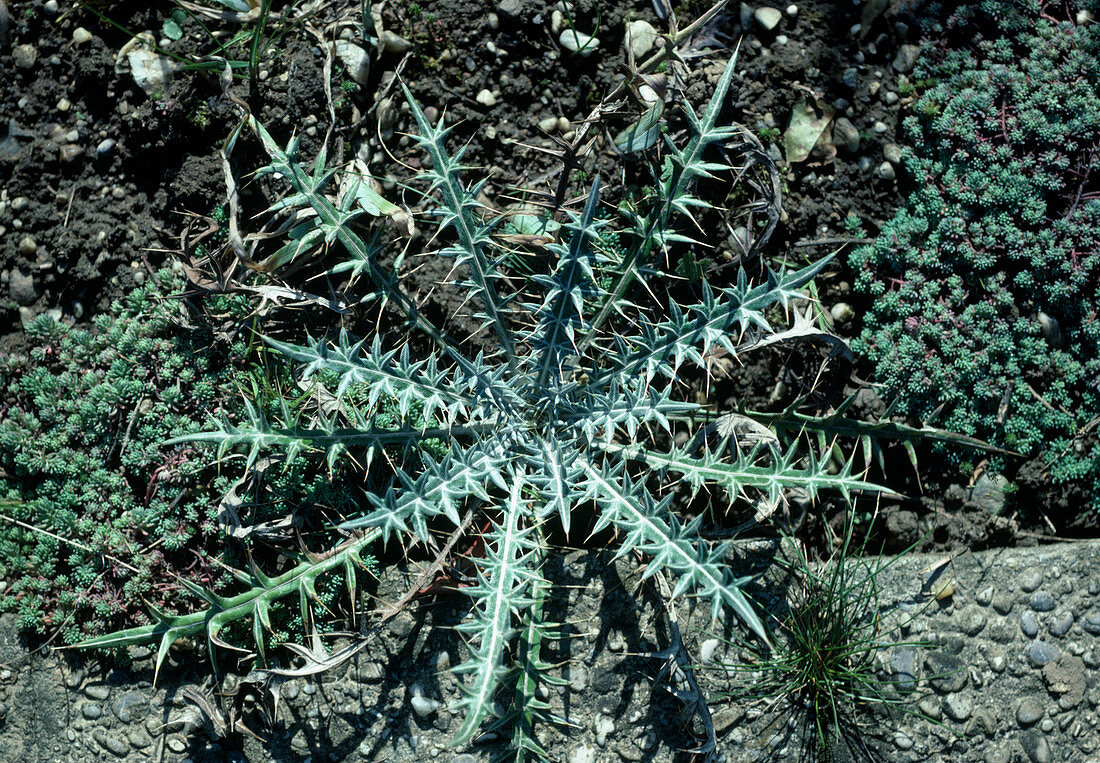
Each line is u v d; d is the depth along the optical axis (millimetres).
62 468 704
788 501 716
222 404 707
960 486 719
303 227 682
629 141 703
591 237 683
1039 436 708
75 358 714
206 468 702
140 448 700
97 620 697
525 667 659
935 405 713
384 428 677
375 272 680
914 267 717
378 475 710
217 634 678
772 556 712
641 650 702
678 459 673
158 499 701
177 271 718
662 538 610
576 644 702
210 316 707
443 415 716
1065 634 707
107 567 695
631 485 663
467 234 661
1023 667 706
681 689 678
